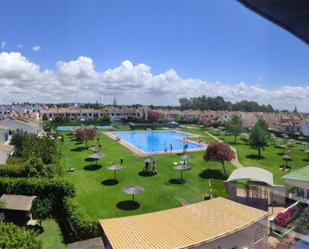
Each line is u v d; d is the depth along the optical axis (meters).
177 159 27.23
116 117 90.94
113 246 11.62
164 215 12.74
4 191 23.06
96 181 29.22
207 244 6.25
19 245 12.88
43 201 22.80
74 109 94.75
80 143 52.56
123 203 22.56
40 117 88.50
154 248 9.79
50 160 34.00
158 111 54.59
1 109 96.88
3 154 36.41
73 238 18.22
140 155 39.59
